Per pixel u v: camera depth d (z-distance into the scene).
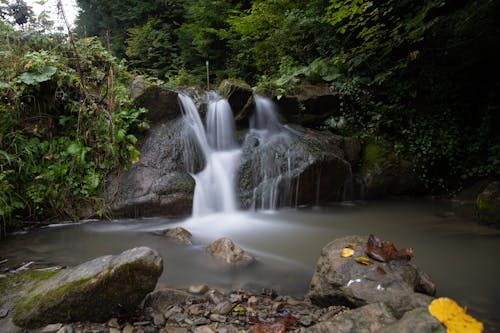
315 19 7.61
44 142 4.66
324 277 2.48
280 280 2.98
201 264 3.27
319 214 5.50
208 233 4.40
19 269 3.04
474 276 3.07
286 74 8.07
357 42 7.72
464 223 4.84
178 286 2.78
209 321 2.16
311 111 7.22
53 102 4.93
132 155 4.93
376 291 2.20
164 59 12.41
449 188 6.76
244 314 2.27
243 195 5.50
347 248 2.62
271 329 2.00
